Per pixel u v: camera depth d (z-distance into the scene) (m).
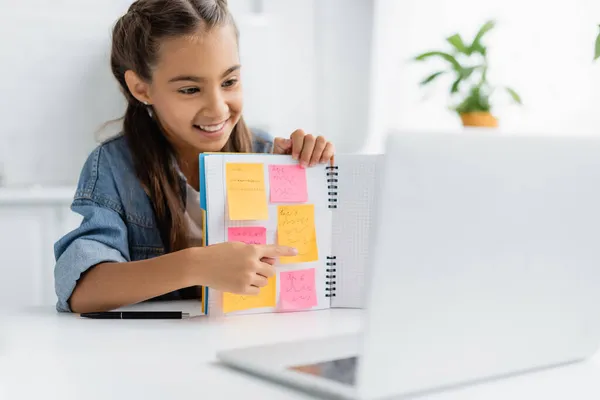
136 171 1.44
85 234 1.30
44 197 2.74
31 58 3.24
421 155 0.53
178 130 1.39
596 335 0.72
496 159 0.58
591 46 2.57
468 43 3.17
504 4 2.93
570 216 0.63
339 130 3.96
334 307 1.18
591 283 0.68
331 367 0.66
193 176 1.60
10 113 3.24
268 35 3.47
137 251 1.42
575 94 2.64
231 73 1.36
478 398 0.61
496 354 0.64
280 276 1.13
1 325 1.02
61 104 3.29
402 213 0.53
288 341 0.81
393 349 0.56
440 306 0.57
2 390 0.65
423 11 3.49
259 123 3.49
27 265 2.74
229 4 3.79
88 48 3.29
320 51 3.93
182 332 0.96
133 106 1.48
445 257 0.56
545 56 2.75
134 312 1.08
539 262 0.63
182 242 1.45
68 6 3.37
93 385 0.67
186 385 0.66
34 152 3.28
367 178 1.16
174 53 1.31
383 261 0.53
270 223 1.14
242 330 0.97
